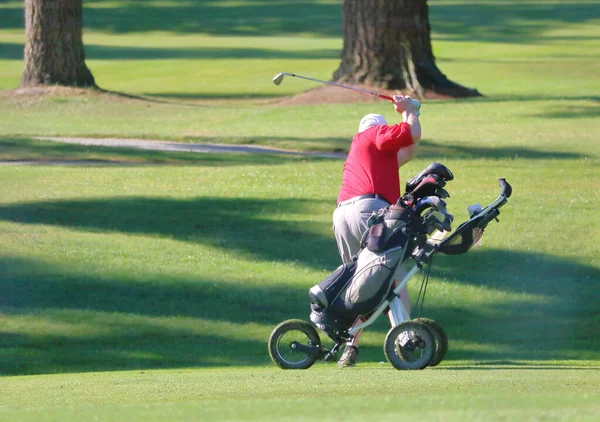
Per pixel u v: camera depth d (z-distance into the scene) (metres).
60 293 35.97
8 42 171.25
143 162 62.22
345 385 16.69
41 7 95.06
